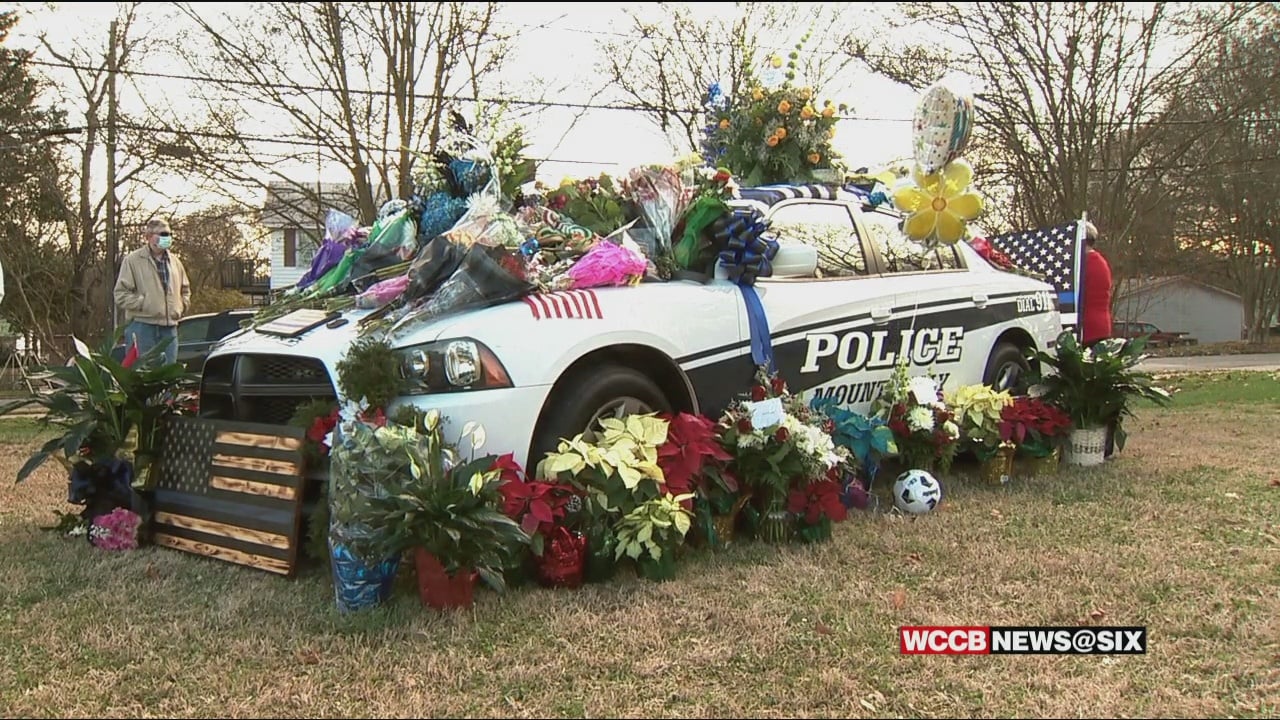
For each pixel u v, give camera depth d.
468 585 3.30
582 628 3.14
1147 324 46.84
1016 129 19.59
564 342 3.71
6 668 2.88
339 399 3.58
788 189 5.25
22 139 21.12
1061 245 7.48
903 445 5.10
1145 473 5.82
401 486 3.14
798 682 2.76
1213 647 3.03
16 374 19.30
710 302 4.34
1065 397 6.02
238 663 2.90
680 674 2.82
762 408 4.08
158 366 4.36
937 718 2.56
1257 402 10.41
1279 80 18.89
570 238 4.31
